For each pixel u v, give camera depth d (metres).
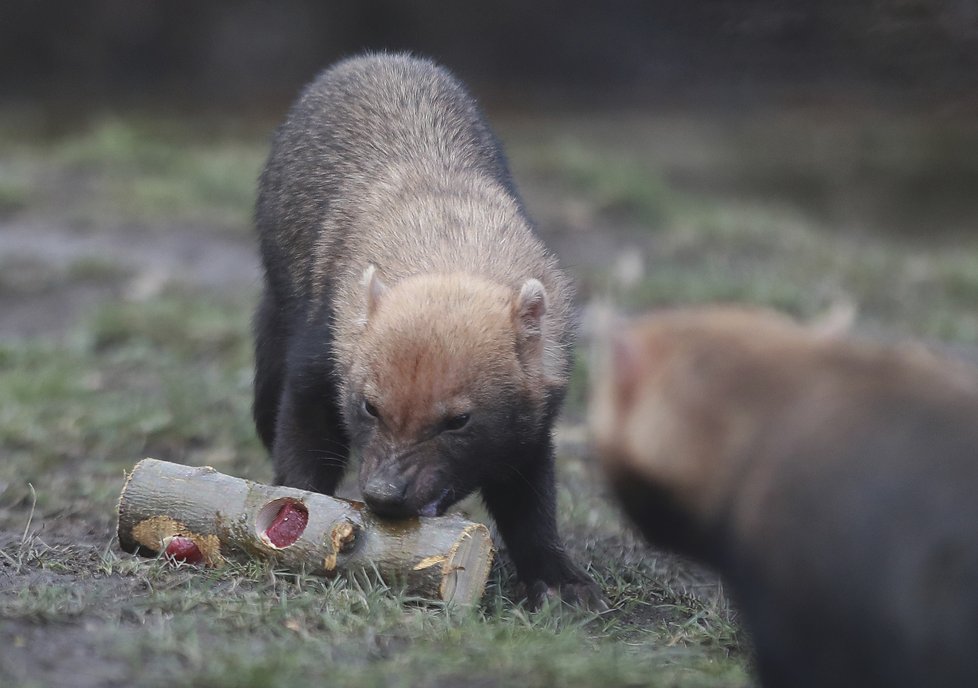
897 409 5.59
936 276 21.88
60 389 15.09
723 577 6.35
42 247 22.30
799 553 5.55
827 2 26.66
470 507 11.63
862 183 31.98
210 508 8.56
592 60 39.03
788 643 5.64
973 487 5.33
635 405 6.09
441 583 8.11
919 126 32.28
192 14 40.59
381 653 7.05
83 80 40.00
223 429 14.12
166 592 7.93
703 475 5.90
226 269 21.83
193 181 26.22
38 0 39.84
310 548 8.31
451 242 9.60
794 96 32.34
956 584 5.24
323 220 10.62
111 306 18.41
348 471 10.23
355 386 8.72
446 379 8.44
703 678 7.07
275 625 7.37
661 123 35.56
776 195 30.98
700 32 33.28
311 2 40.47
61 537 9.95
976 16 24.25
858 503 5.46
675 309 6.65
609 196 25.31
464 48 40.59
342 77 11.73
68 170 27.23
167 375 16.08
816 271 21.89
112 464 12.73
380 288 8.92
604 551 10.29
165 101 38.41
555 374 9.20
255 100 38.56
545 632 7.75
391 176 10.52
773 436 5.76
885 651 5.36
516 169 26.69
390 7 40.53
